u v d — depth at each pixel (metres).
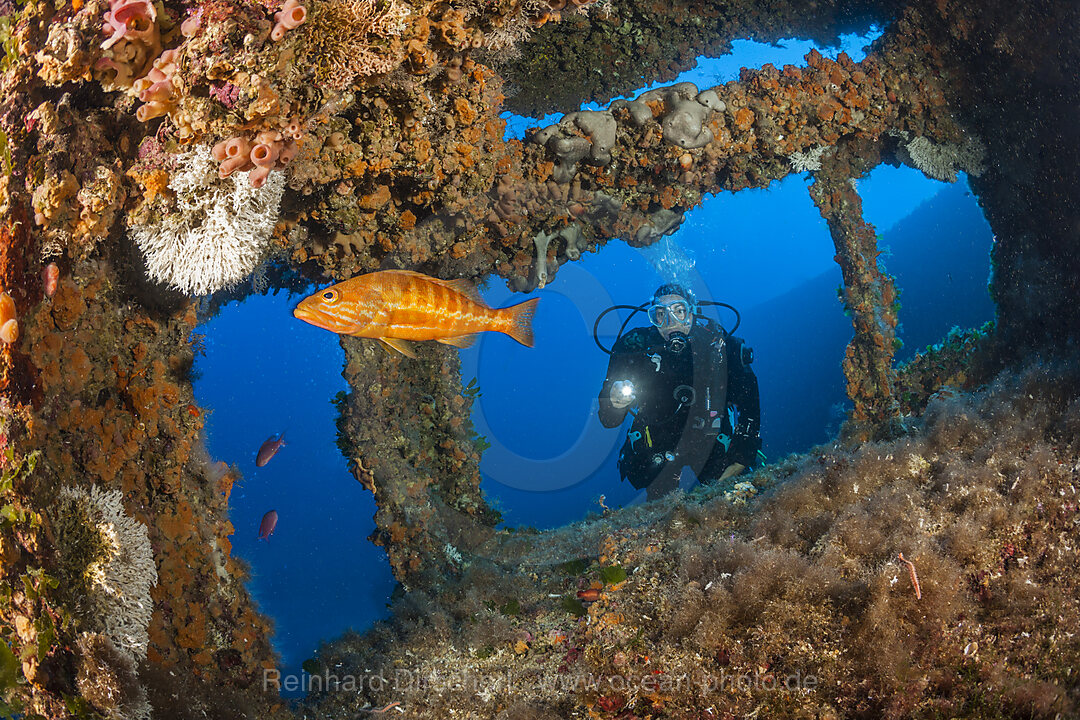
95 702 1.74
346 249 2.22
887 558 1.94
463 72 1.94
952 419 2.45
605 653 2.00
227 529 2.18
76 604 1.74
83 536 1.78
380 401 2.69
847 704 1.64
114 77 1.51
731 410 3.24
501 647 2.20
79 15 1.46
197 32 1.44
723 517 2.44
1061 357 2.58
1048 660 1.59
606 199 2.47
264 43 1.47
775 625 1.81
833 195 2.83
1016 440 2.25
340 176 2.01
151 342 2.04
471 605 2.42
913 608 1.73
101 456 1.92
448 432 2.92
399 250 2.26
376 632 2.54
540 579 2.54
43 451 1.69
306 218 2.17
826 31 2.91
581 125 2.34
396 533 2.67
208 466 2.16
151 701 1.94
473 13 1.77
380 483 2.68
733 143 2.49
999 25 2.51
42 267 1.71
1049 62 2.45
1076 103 2.44
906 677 1.59
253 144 1.56
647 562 2.29
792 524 2.20
